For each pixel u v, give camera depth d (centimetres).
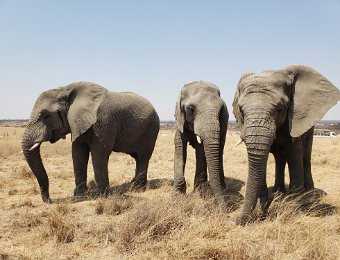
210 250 537
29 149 917
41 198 969
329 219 692
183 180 916
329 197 909
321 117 693
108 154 1020
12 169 1470
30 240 616
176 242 575
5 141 2672
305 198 873
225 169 1480
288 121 713
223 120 944
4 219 745
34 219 710
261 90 674
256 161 635
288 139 766
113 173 1437
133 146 1162
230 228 649
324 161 1595
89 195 969
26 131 927
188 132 952
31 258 538
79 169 1007
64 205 822
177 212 680
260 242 564
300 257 508
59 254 554
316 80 720
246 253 532
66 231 627
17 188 1105
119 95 1109
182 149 947
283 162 928
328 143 2875
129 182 1239
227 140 3369
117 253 560
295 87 725
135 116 1127
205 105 857
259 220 682
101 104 996
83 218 746
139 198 935
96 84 995
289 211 677
